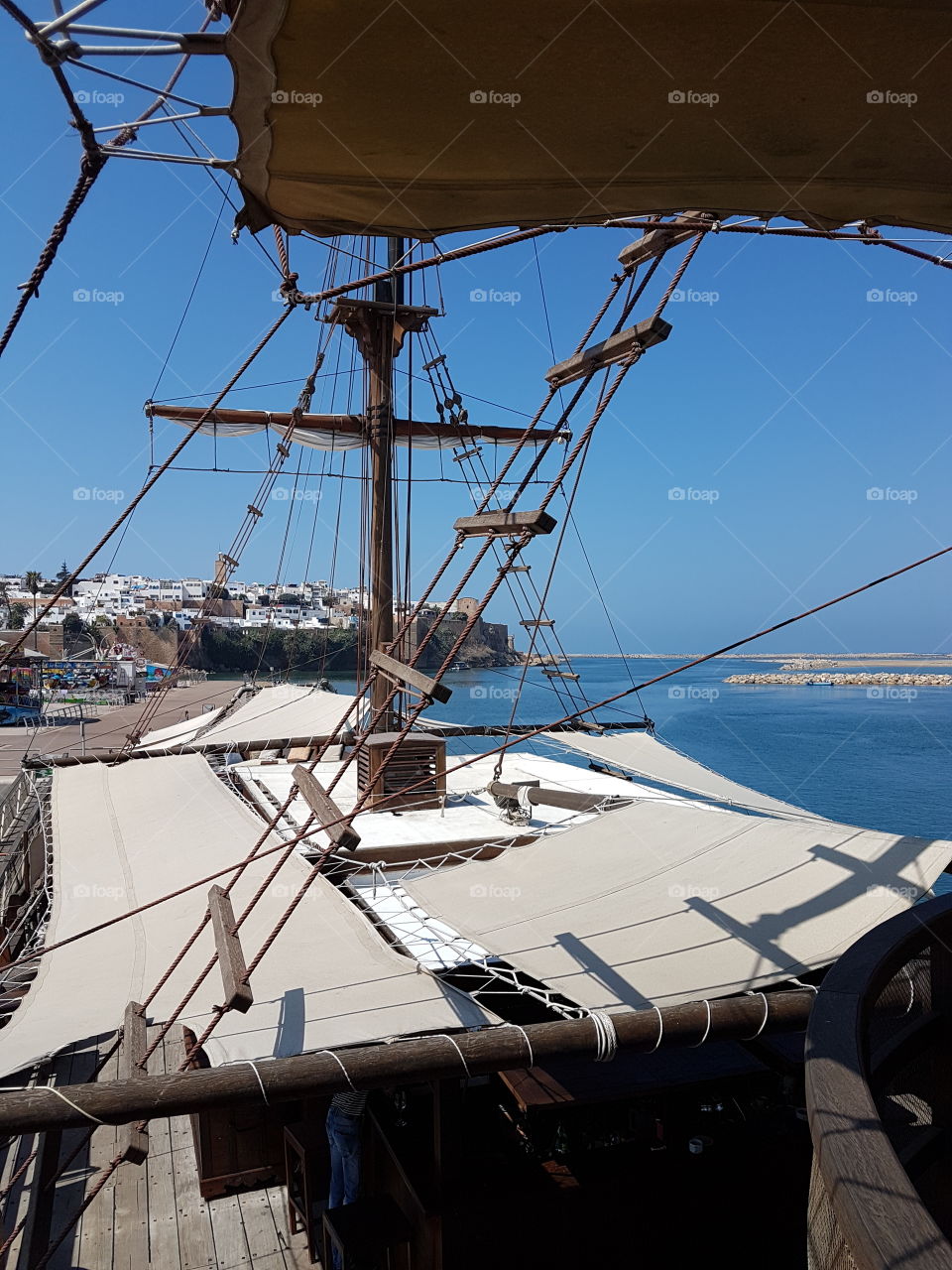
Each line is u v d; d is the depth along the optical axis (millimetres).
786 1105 6770
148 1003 5062
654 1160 6133
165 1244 6910
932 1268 1189
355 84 2936
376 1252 6031
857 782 33375
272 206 4047
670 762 13297
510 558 5066
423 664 60125
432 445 18938
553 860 7391
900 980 2576
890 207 4051
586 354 5148
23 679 47031
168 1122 8633
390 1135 6465
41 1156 7430
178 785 11211
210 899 5637
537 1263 5766
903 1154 2453
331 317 14953
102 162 3324
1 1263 6219
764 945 5406
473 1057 4371
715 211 4164
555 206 4086
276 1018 4824
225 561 18281
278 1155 7762
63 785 11984
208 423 16844
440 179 3732
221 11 2826
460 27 2584
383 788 10867
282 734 15641
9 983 5641
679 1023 4602
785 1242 6316
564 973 5406
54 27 2486
